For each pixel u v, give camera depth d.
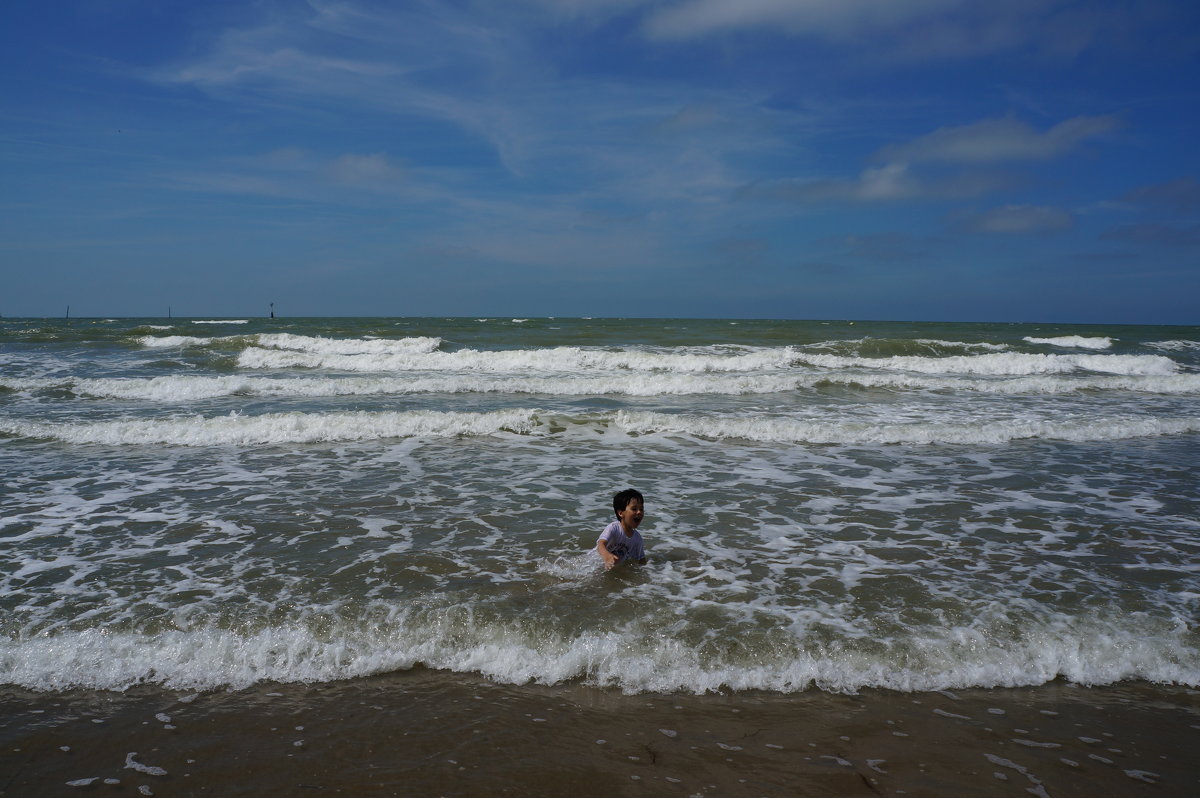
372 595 5.48
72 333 32.66
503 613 5.16
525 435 11.91
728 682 4.45
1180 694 4.41
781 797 3.42
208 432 11.43
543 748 3.81
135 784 3.48
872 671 4.55
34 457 10.17
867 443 11.59
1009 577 6.01
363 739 3.88
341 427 11.81
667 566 6.20
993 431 11.95
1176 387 18.02
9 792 3.40
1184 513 7.89
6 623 4.98
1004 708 4.24
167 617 5.08
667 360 22.08
